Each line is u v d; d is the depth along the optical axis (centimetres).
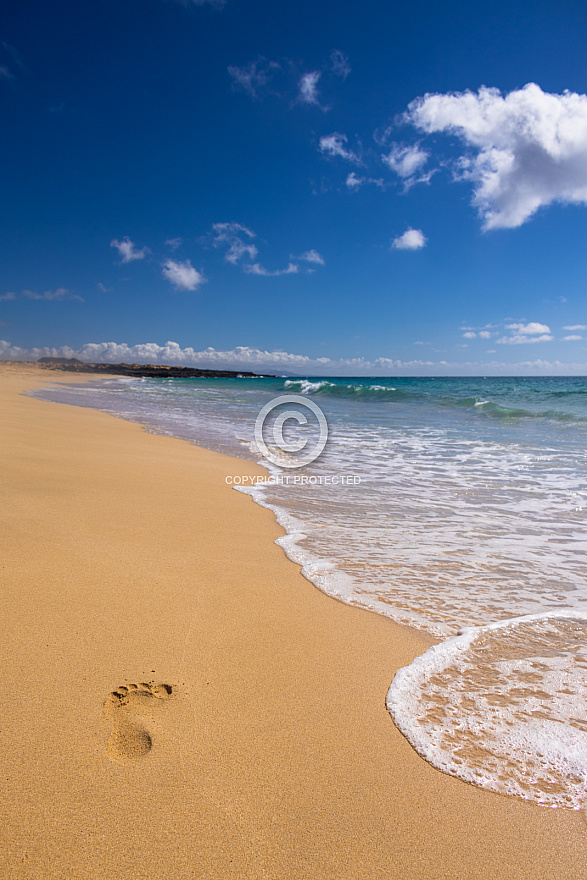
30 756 147
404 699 194
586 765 161
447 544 400
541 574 339
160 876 116
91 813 131
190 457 748
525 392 2497
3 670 187
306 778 151
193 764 152
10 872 113
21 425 858
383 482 638
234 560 333
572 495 574
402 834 133
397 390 2389
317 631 248
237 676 202
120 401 2067
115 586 269
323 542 394
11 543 309
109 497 450
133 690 183
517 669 220
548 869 125
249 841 128
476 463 777
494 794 149
